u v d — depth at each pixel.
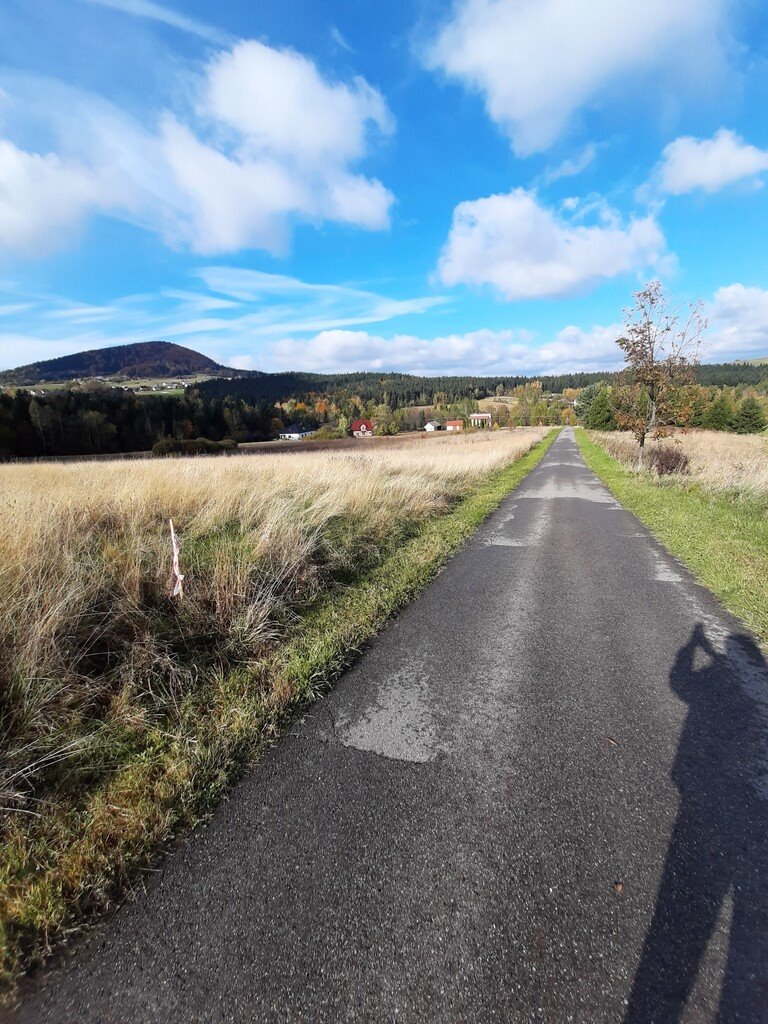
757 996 1.39
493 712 2.88
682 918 1.62
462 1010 1.38
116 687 3.06
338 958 1.53
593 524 8.49
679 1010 1.36
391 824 2.06
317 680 3.29
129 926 1.67
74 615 3.35
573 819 2.05
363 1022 1.36
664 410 14.90
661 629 4.05
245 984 1.47
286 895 1.75
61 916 1.68
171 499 6.68
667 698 2.99
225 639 3.74
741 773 2.32
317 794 2.25
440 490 10.99
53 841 1.98
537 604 4.68
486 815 2.09
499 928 1.60
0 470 11.37
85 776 2.36
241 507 6.73
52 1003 1.46
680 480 12.45
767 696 3.01
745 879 1.76
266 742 2.64
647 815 2.06
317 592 4.85
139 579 4.01
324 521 6.38
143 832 2.01
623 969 1.47
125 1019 1.40
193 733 2.68
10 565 3.49
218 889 1.79
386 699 3.07
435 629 4.16
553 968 1.48
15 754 2.39
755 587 4.88
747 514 8.34
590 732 2.66
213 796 2.24
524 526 8.45
